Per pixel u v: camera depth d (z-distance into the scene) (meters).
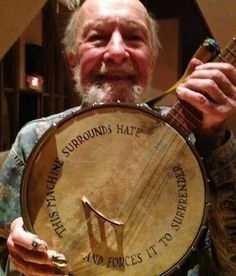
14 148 1.13
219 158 0.88
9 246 0.84
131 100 1.00
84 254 0.87
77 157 0.88
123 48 0.99
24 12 1.63
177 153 0.88
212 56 0.89
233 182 0.88
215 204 0.90
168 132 0.88
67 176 0.88
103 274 0.86
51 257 0.79
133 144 0.89
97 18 1.02
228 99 0.83
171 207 0.88
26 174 0.87
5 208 1.09
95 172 0.88
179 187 0.88
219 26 1.55
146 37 1.04
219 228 0.91
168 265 0.86
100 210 0.88
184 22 1.83
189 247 0.86
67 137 0.88
